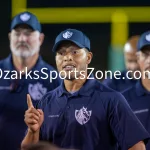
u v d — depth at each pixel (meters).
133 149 14.69
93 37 23.64
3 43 23.22
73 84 15.12
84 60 15.08
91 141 14.75
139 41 19.42
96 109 14.80
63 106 14.99
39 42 20.88
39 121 14.39
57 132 14.88
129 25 23.72
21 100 20.33
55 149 8.83
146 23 23.73
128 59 21.03
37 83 20.28
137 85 19.78
